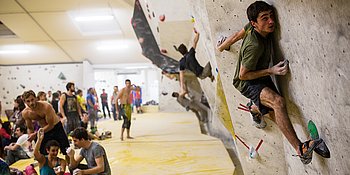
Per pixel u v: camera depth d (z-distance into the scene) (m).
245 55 1.76
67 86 6.06
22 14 9.85
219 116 3.85
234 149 6.04
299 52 1.59
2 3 9.09
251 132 2.60
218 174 3.91
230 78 2.44
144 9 6.50
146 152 5.18
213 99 5.73
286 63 1.74
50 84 14.64
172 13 4.91
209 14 2.18
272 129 2.40
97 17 8.89
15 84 14.70
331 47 1.29
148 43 7.37
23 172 3.64
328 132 1.51
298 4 1.46
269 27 1.71
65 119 5.86
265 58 1.81
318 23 1.35
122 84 15.76
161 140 6.16
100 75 15.38
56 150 3.39
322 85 1.44
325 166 1.68
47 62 14.54
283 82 1.88
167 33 5.50
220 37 2.22
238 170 4.71
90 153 3.15
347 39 1.18
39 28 10.95
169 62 7.39
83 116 6.33
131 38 12.08
